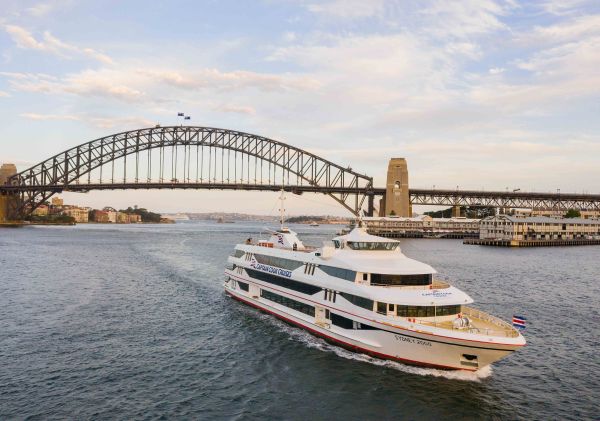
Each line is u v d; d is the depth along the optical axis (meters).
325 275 39.03
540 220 178.50
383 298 32.75
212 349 36.69
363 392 28.97
